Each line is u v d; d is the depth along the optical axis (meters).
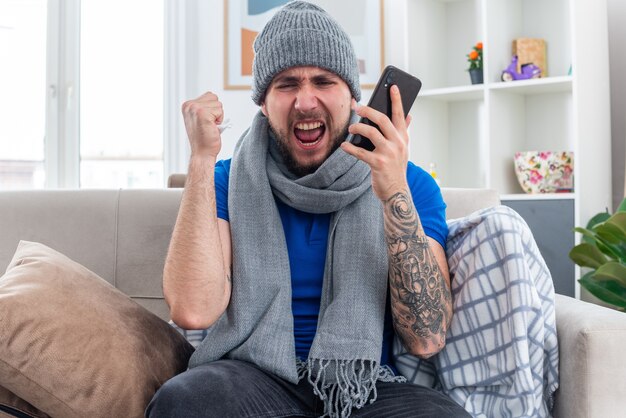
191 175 1.40
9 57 4.10
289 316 1.37
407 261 1.29
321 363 1.28
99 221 1.85
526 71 3.28
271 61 1.43
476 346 1.33
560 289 3.02
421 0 3.62
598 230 2.35
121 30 4.13
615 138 3.28
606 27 3.23
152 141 4.15
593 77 3.13
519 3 3.47
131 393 1.26
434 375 1.42
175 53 4.05
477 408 1.33
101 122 4.15
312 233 1.44
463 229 1.42
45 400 1.25
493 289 1.32
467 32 3.69
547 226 3.04
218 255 1.38
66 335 1.25
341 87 1.43
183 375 1.20
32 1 4.10
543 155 3.16
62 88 4.11
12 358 1.22
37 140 4.13
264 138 1.52
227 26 3.98
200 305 1.35
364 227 1.41
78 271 1.43
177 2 4.04
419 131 3.60
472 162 3.69
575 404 1.23
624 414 1.20
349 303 1.34
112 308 1.36
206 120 1.38
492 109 3.30
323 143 1.44
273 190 1.47
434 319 1.31
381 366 1.38
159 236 1.83
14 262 1.44
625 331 1.21
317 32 1.41
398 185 1.29
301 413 1.26
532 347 1.28
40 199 1.88
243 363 1.31
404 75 1.35
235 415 1.14
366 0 3.94
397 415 1.19
